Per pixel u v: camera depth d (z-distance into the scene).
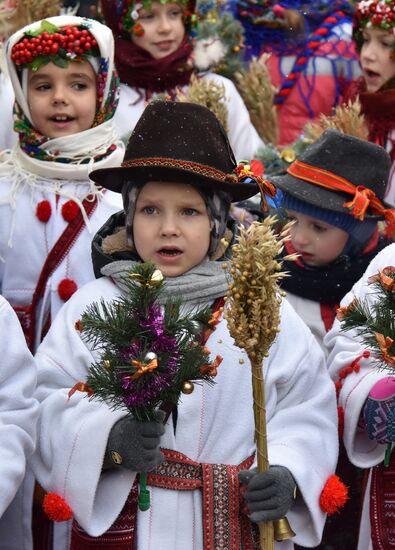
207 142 4.96
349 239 6.12
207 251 5.05
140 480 4.68
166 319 4.43
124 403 4.51
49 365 5.04
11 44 6.16
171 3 7.87
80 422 4.85
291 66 8.66
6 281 6.12
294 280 6.18
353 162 6.09
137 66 7.84
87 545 4.88
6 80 7.05
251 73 8.25
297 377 5.11
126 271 5.01
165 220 4.94
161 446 4.87
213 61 8.23
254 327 4.42
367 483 5.64
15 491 4.80
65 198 6.15
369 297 5.49
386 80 8.06
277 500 4.74
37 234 6.11
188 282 4.95
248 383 5.01
